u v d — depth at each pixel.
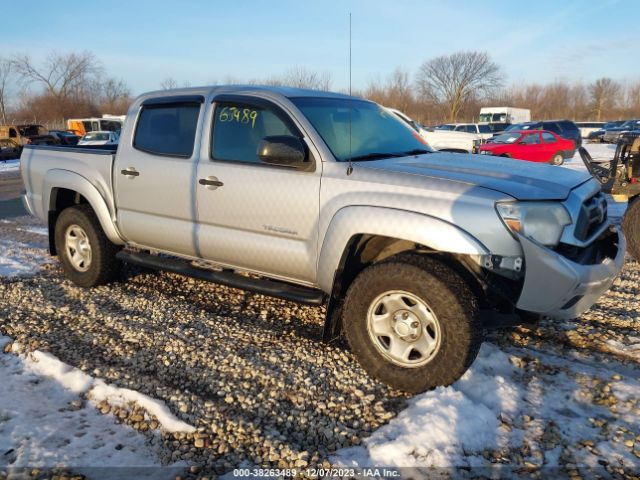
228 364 3.79
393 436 2.96
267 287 4.10
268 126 4.07
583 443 2.90
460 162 3.88
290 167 3.87
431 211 3.27
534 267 3.13
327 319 3.71
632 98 73.75
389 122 4.66
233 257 4.24
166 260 4.84
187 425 3.07
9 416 3.17
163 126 4.68
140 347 4.06
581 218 3.44
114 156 4.96
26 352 3.97
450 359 3.23
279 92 4.18
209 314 4.73
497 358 3.79
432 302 3.23
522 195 3.23
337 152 3.83
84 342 4.16
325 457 2.82
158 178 4.58
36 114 67.56
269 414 3.20
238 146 4.20
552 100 73.38
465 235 3.16
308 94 4.36
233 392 3.43
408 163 3.76
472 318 3.19
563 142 21.61
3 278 5.78
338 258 3.60
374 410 3.23
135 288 5.43
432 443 2.86
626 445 2.88
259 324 4.53
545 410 3.21
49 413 3.22
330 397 3.37
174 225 4.57
